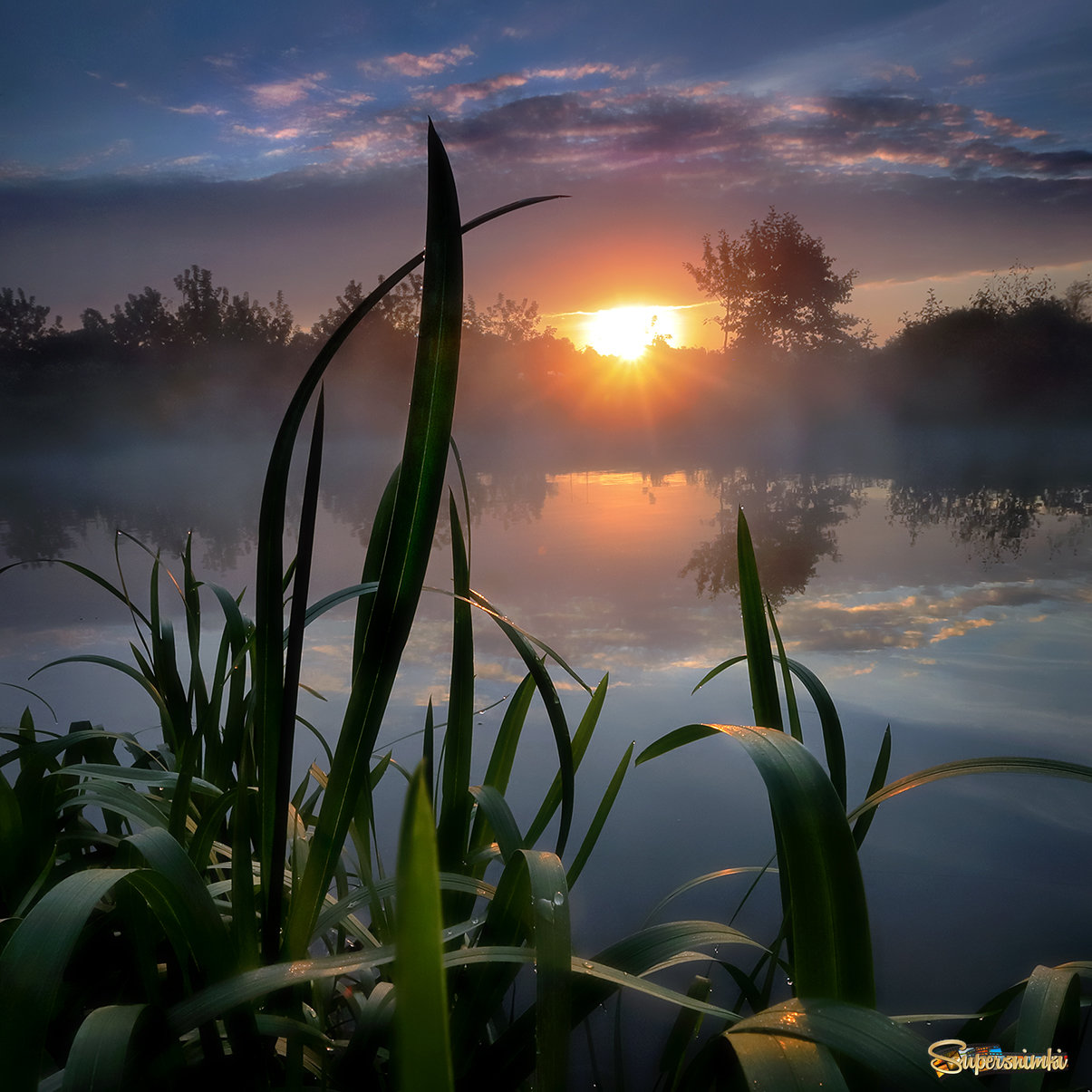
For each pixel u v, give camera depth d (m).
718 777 1.44
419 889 0.17
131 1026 0.38
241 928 0.53
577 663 2.19
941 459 11.95
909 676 2.08
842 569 3.65
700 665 2.17
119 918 0.70
